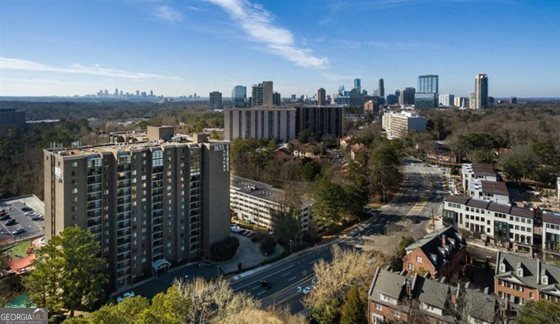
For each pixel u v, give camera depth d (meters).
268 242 116.56
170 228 106.75
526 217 114.25
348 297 72.12
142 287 96.44
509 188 169.88
